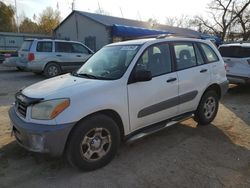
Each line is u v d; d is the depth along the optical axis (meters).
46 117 3.19
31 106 3.30
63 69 12.46
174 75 4.41
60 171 3.54
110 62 4.20
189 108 4.84
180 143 4.46
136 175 3.45
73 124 3.21
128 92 3.74
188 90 4.67
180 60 4.63
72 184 3.25
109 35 21.03
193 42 5.02
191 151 4.16
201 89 4.95
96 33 22.48
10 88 9.43
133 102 3.81
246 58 8.00
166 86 4.24
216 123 5.52
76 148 3.31
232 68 8.25
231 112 6.34
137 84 3.85
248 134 4.91
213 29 36.72
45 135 3.11
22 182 3.29
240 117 5.94
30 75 13.10
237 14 33.84
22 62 12.16
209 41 5.50
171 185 3.24
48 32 45.41
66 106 3.21
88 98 3.35
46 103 3.23
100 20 22.58
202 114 5.16
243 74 8.01
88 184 3.25
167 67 4.38
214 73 5.23
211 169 3.61
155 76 4.14
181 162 3.80
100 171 3.54
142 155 4.01
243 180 3.36
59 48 12.28
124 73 3.79
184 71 4.61
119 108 3.64
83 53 13.16
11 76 12.73
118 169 3.59
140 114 3.94
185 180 3.34
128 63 3.93
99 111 3.48
